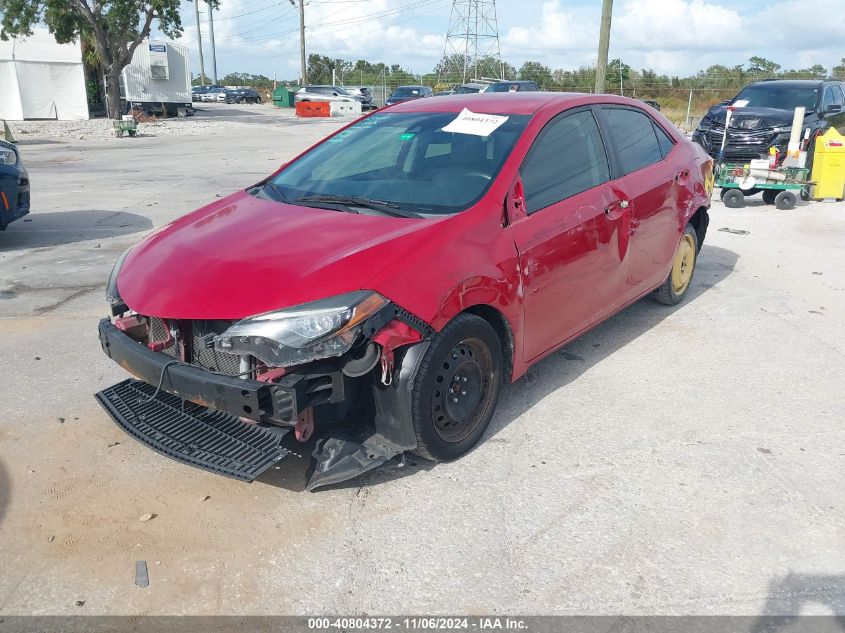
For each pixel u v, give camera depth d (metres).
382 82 50.94
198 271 3.21
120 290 3.39
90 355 4.80
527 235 3.66
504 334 3.65
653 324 5.43
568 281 3.99
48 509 3.13
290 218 3.63
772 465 3.48
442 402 3.27
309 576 2.72
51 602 2.59
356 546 2.89
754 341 5.08
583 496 3.22
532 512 3.11
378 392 3.16
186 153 18.02
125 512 3.11
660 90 32.78
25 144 20.94
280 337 2.84
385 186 3.90
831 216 9.64
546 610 2.55
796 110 10.50
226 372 3.16
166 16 31.09
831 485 3.31
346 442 3.22
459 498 3.21
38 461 3.51
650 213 4.77
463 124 4.19
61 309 5.71
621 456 3.56
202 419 3.39
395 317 3.00
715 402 4.14
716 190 12.01
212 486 3.31
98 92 38.06
